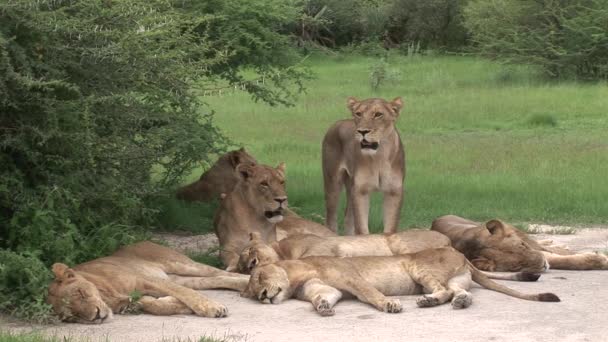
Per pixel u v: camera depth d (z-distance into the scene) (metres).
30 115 12.25
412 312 10.89
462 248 13.37
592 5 45.28
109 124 13.22
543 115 31.61
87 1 12.38
